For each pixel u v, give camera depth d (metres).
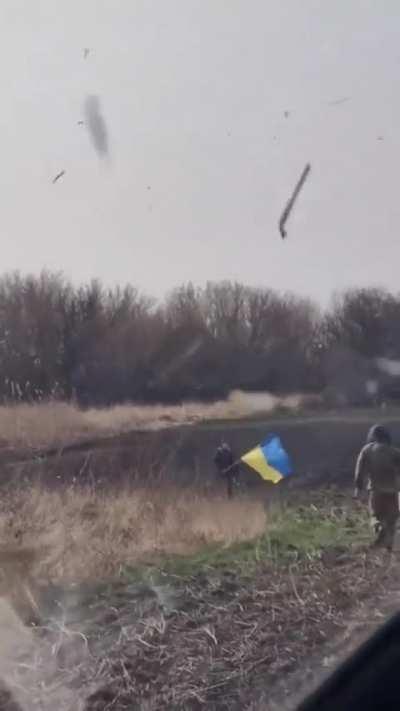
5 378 62.88
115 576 19.38
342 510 31.88
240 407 75.44
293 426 71.94
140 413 66.56
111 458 45.44
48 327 73.19
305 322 81.44
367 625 15.27
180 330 77.50
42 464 40.53
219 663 13.91
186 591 18.14
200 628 15.66
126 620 16.09
